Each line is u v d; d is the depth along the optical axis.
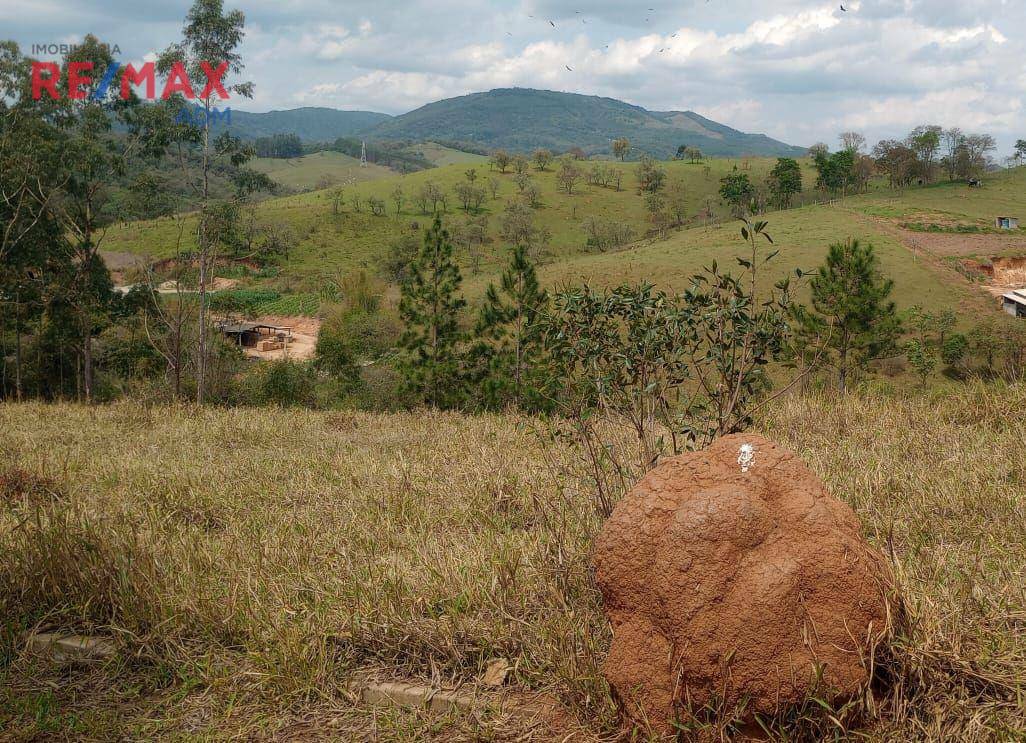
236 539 5.36
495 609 3.79
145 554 4.57
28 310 36.00
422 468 7.40
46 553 4.45
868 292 33.81
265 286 97.00
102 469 7.88
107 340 41.88
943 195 140.12
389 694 3.34
